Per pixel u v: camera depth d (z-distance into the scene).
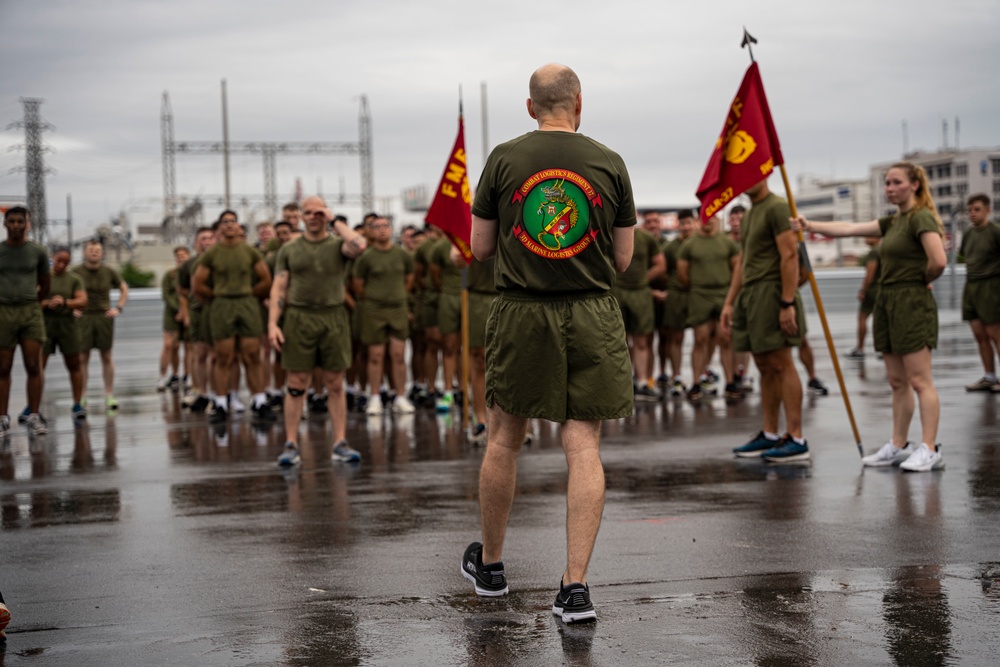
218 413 11.41
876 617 3.92
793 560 4.78
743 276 7.79
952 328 23.64
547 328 4.08
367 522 5.84
